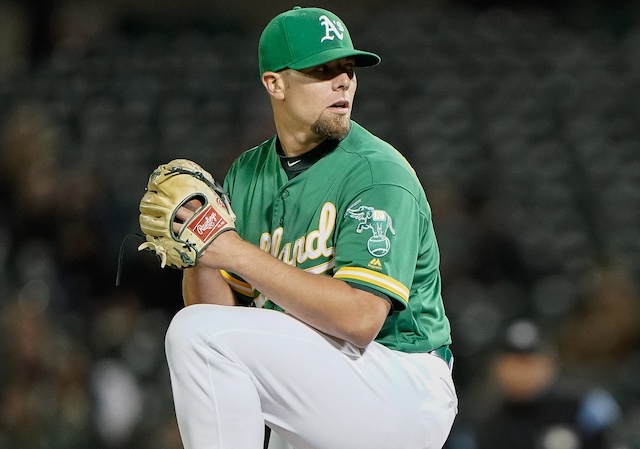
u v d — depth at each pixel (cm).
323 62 1200
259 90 5256
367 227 1177
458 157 4662
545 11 6481
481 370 3378
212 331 1127
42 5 6034
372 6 6875
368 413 1170
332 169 1246
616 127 4938
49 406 2869
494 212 4059
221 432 1125
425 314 1272
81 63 5584
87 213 3853
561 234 4172
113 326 3366
